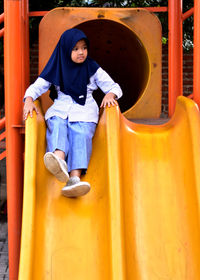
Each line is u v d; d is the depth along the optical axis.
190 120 2.80
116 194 2.53
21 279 2.32
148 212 2.71
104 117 3.00
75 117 2.88
